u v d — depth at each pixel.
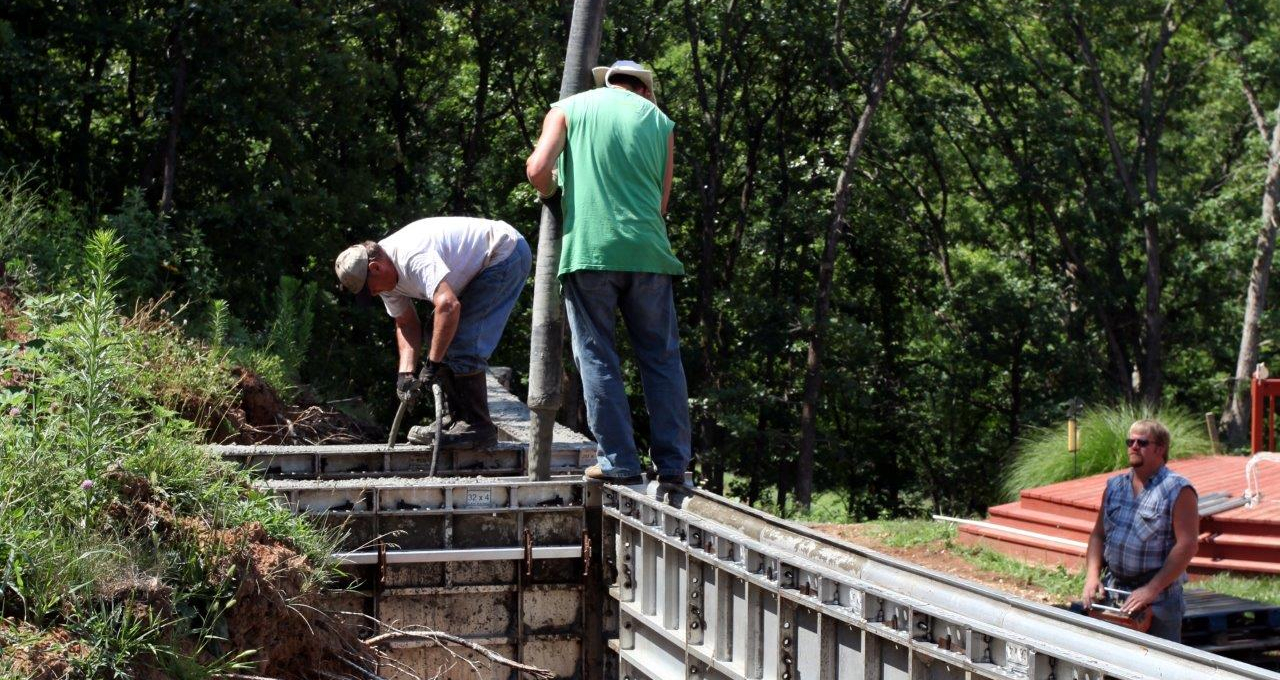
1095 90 29.80
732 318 27.14
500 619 5.70
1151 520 5.30
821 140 28.72
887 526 11.43
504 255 6.32
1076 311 30.00
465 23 26.28
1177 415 14.60
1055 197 28.95
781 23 26.34
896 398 30.11
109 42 17.27
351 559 5.39
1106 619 5.29
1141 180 30.81
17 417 4.66
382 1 23.19
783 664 4.29
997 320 28.50
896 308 31.56
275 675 4.47
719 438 28.38
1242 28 27.78
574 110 5.39
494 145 27.75
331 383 13.54
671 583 5.12
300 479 6.26
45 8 17.09
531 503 5.73
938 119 28.64
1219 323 30.39
